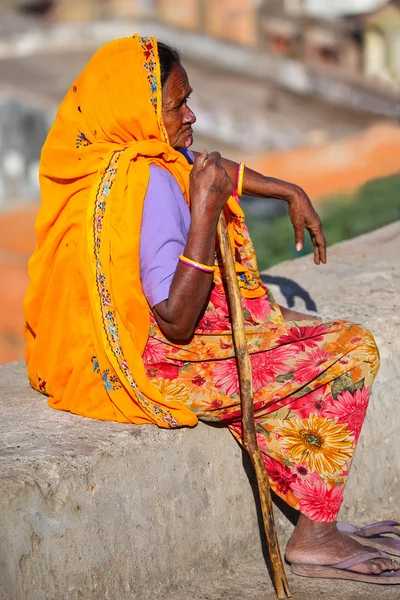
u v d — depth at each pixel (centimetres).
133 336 559
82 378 574
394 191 2086
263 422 573
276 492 584
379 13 6353
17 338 2783
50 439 553
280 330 568
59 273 571
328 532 584
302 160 4100
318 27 6806
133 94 552
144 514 559
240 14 7200
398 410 705
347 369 563
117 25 5459
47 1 8025
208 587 590
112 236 544
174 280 531
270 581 599
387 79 6381
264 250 1819
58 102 4291
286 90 4919
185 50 5362
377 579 580
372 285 802
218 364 569
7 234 3494
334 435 568
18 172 4216
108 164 548
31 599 505
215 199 524
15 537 498
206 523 595
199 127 4516
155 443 562
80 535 528
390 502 707
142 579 562
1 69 4828
